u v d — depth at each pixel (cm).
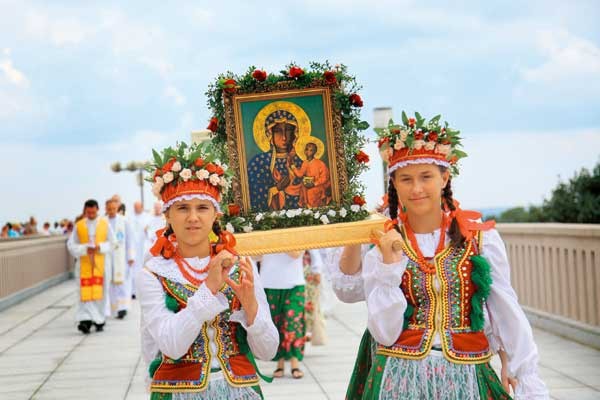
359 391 409
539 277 1012
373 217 429
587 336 862
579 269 888
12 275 1667
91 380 812
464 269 365
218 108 446
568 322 910
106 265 1226
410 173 372
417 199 370
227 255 347
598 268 838
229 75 444
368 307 366
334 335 1088
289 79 442
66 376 839
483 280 362
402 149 374
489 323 380
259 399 371
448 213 386
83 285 1198
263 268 819
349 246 413
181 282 363
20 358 966
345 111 443
